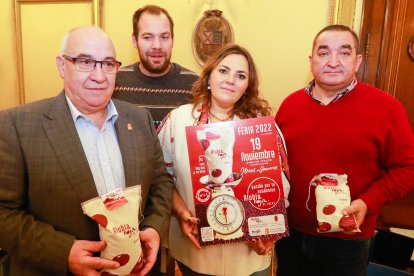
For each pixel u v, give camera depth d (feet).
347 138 4.52
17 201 3.29
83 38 3.31
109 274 3.17
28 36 8.98
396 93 7.55
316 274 4.97
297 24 7.97
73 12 8.68
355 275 4.75
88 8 8.60
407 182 4.41
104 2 8.45
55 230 3.29
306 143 4.70
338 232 4.44
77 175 3.34
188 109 4.41
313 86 4.89
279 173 3.94
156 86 5.93
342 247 4.66
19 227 3.17
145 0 8.35
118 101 4.05
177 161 4.25
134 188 3.24
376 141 4.53
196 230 4.00
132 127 3.85
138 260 3.23
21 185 3.28
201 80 4.38
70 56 3.33
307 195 4.69
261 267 4.39
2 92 9.37
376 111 4.51
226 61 4.05
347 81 4.52
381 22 7.43
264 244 4.08
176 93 5.98
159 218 3.80
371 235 4.72
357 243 4.65
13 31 9.04
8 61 9.19
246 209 3.90
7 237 3.17
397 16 7.32
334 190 4.09
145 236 3.55
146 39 5.65
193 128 3.92
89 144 3.58
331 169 4.57
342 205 4.03
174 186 4.32
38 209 3.34
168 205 3.98
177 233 4.47
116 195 3.11
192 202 4.15
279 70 8.25
